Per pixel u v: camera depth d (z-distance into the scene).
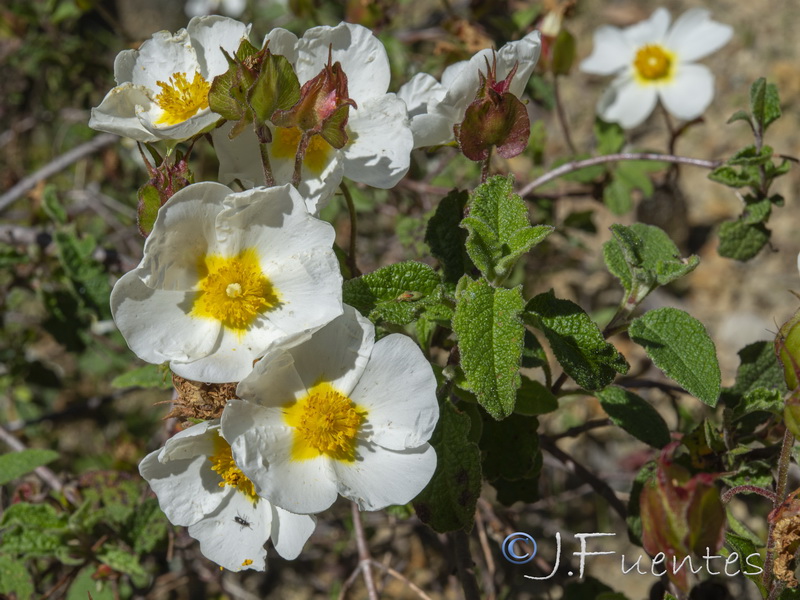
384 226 0.51
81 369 0.53
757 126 0.29
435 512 0.21
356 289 0.21
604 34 0.43
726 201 0.59
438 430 0.22
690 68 0.41
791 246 0.58
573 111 0.62
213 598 0.43
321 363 0.20
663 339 0.22
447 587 0.45
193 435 0.19
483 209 0.21
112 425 0.52
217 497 0.20
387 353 0.20
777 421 0.24
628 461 0.46
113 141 0.43
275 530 0.20
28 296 0.55
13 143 0.53
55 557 0.31
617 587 0.48
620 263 0.23
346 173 0.21
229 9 0.52
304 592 0.49
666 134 0.62
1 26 0.48
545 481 0.45
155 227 0.19
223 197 0.19
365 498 0.19
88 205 0.47
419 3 0.61
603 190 0.39
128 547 0.29
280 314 0.19
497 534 0.33
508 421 0.25
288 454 0.19
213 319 0.19
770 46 0.64
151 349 0.19
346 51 0.21
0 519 0.29
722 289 0.58
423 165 0.46
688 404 0.43
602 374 0.20
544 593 0.43
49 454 0.28
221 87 0.19
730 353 0.56
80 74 0.50
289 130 0.21
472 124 0.21
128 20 0.68
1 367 0.47
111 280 0.37
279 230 0.19
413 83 0.24
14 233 0.36
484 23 0.44
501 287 0.20
